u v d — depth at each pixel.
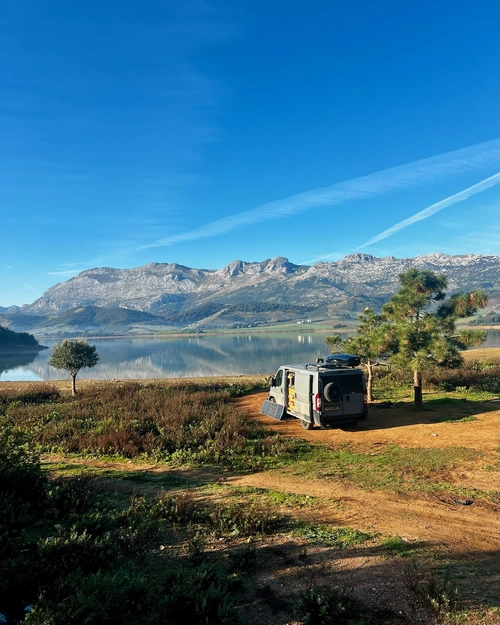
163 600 3.87
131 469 9.88
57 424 14.44
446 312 15.53
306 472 9.14
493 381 20.27
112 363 103.44
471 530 5.96
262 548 5.48
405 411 15.54
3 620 3.76
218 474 9.33
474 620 3.78
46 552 4.75
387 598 4.20
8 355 152.88
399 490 7.77
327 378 12.70
